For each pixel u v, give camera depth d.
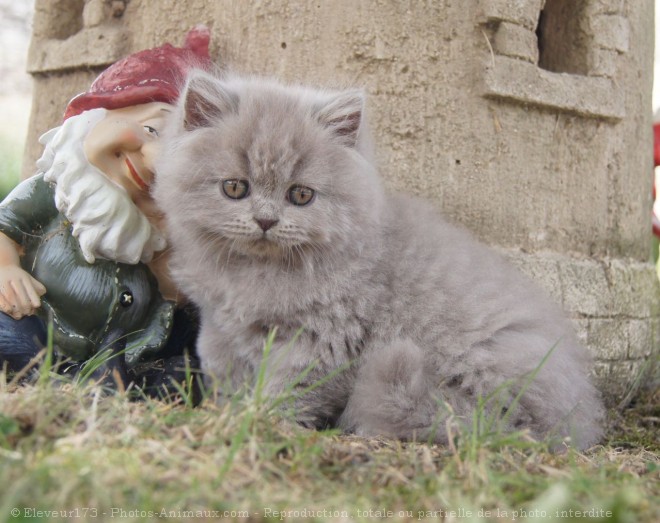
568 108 0.85
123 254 0.75
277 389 0.72
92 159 0.74
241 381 0.75
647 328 0.92
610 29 0.88
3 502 0.55
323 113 0.72
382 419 0.71
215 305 0.74
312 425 0.73
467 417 0.70
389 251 0.73
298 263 0.71
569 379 0.73
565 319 0.78
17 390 0.68
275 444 0.62
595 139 0.88
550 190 0.86
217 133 0.71
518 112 0.84
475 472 0.61
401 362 0.70
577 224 0.88
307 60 0.82
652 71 0.93
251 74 0.82
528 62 0.84
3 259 0.75
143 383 0.75
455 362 0.72
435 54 0.82
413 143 0.82
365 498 0.59
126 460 0.58
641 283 0.92
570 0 0.88
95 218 0.74
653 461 0.72
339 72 0.82
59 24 0.95
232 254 0.72
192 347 0.81
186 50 0.79
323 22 0.82
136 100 0.76
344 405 0.73
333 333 0.72
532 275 0.84
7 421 0.60
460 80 0.83
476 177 0.83
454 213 0.83
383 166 0.82
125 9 0.89
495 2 0.82
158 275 0.79
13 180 1.61
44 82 0.94
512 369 0.71
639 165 0.92
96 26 0.90
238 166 0.70
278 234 0.70
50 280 0.75
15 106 2.19
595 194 0.89
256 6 0.83
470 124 0.83
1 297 0.74
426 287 0.73
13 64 2.21
